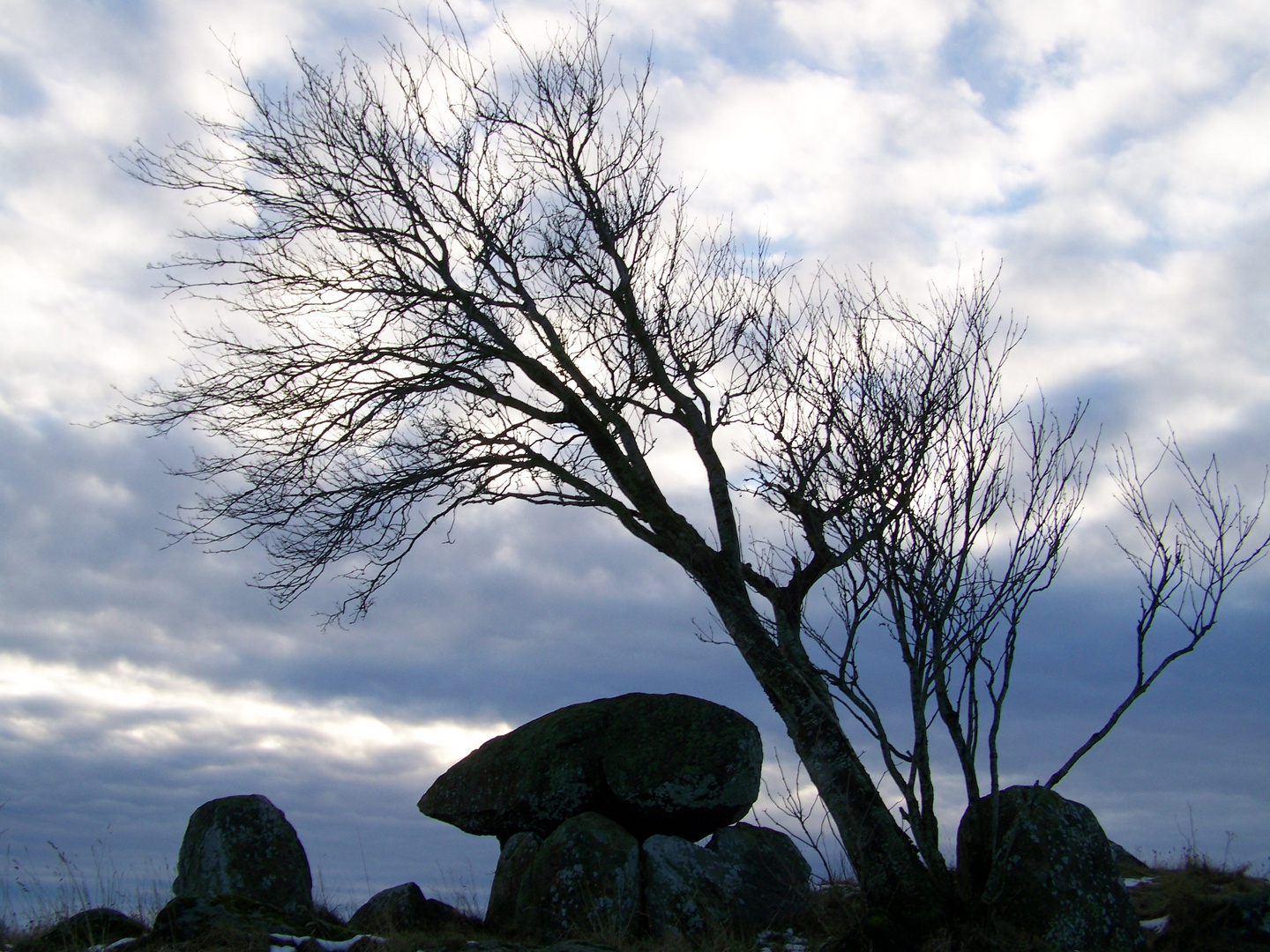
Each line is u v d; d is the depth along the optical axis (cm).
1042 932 884
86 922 902
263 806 1122
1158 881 1194
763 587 1155
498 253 1250
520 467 1241
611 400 1255
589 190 1280
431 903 1120
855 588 972
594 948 868
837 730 997
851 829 940
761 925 1020
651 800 1163
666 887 1034
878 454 998
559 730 1248
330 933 886
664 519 1161
